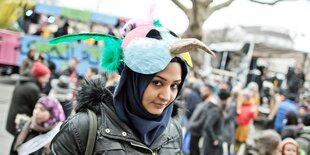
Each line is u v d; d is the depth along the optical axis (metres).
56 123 3.19
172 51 1.66
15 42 14.09
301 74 13.63
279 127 7.93
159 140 1.85
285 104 7.92
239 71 14.59
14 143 3.29
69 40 1.81
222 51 16.09
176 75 1.71
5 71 14.63
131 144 1.74
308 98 10.77
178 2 7.72
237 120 8.09
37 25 14.11
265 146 3.68
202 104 6.68
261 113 13.19
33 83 4.90
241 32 14.05
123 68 1.81
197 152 6.77
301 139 4.51
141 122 1.75
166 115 1.85
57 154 1.72
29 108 4.83
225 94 6.65
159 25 1.84
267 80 16.88
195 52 9.28
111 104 1.81
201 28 7.82
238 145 8.21
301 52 15.23
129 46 1.69
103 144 1.72
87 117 1.76
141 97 1.72
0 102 11.04
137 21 1.84
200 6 7.74
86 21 14.52
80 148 1.72
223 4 7.85
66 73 9.38
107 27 14.66
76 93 1.88
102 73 1.99
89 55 14.23
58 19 14.27
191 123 6.66
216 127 6.45
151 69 1.63
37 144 3.07
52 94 5.71
